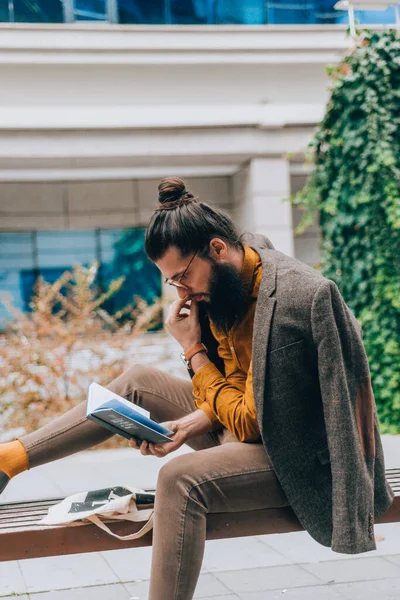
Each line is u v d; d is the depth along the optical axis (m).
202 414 2.45
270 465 2.28
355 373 2.23
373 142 6.52
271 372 2.23
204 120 9.38
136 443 2.30
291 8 9.79
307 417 2.27
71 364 7.32
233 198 10.62
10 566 3.76
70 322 7.47
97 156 9.20
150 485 5.04
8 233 10.39
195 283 2.30
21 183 10.38
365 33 6.81
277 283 2.27
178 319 2.48
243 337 2.38
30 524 2.29
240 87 9.61
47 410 7.19
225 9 9.66
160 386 2.65
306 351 2.24
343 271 6.93
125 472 5.59
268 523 2.31
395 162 6.54
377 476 2.33
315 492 2.26
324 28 9.61
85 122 9.09
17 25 8.96
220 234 2.29
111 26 9.18
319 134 7.21
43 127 9.00
